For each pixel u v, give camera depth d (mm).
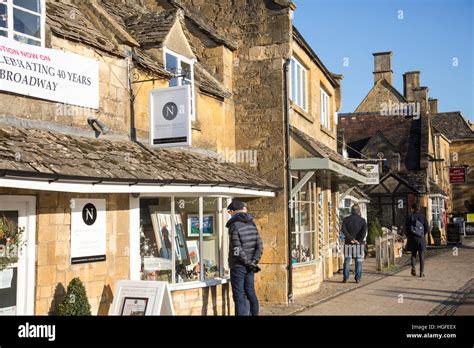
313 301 12125
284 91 12648
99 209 8156
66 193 7582
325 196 16625
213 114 12070
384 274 17188
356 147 36375
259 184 11445
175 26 10969
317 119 16469
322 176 16219
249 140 12773
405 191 31938
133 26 11000
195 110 11266
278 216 12367
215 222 10734
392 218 32094
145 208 9219
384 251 19031
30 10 7742
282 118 12570
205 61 12820
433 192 34938
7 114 7129
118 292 7680
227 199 11242
